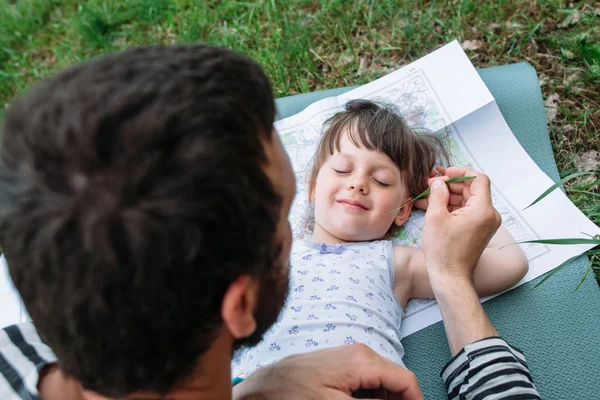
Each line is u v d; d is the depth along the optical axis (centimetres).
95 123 37
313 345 96
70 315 42
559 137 136
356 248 114
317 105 136
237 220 42
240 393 69
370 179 116
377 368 71
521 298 108
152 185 38
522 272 107
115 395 48
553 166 122
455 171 110
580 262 109
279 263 53
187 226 39
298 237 125
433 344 107
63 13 192
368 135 118
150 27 183
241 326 47
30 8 191
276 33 167
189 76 43
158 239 38
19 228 39
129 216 38
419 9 163
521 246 113
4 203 40
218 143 41
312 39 167
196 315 44
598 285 110
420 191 121
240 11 178
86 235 38
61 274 40
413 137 121
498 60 150
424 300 113
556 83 143
